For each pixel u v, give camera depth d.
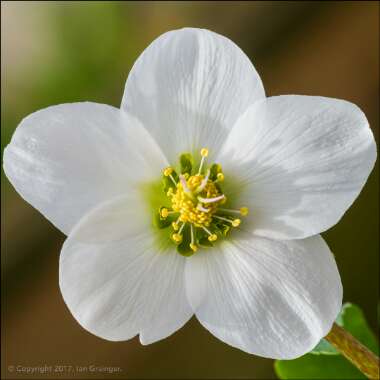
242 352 0.43
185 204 0.32
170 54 0.32
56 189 0.31
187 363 0.43
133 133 0.32
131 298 0.32
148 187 0.32
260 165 0.32
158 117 0.32
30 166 0.31
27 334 0.45
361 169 0.31
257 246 0.32
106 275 0.31
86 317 0.31
